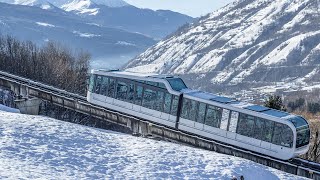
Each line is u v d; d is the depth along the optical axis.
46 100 60.31
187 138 47.75
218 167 36.19
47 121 43.94
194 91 51.56
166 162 36.06
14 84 63.03
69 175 28.83
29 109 60.53
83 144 37.81
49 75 95.31
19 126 39.19
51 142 36.25
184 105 49.62
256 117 45.50
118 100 54.03
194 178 33.19
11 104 78.69
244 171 36.31
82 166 31.83
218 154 40.72
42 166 29.64
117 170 32.34
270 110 47.31
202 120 48.41
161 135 49.75
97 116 55.56
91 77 56.75
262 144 44.97
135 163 34.84
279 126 44.25
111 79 54.88
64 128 42.09
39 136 37.19
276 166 42.97
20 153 31.61
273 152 44.44
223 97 50.62
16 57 99.88
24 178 25.28
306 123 45.91
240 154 44.72
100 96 55.53
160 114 50.91
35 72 95.44
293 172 41.94
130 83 53.25
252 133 45.62
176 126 49.91
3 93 80.25
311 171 41.12
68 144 36.84
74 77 98.44
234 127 46.56
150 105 51.66
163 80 51.09
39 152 32.75
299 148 44.47
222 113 47.38
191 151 40.44
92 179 29.00
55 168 29.89
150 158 36.62
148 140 43.34
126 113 53.41
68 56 109.69
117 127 76.31
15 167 27.75
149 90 51.88
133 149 39.03
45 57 101.12
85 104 56.72
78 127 44.38
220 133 47.38
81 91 98.56
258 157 43.62
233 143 46.59
